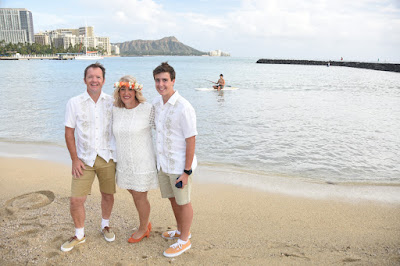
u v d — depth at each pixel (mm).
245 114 12164
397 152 7336
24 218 3602
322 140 8359
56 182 5031
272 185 5246
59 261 2807
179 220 3273
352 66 79750
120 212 3953
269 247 3199
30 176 5328
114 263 2807
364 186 5285
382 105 14992
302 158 6863
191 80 31359
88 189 3035
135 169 2959
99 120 2934
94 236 3279
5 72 42469
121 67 68688
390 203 4555
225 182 5344
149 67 68625
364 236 3500
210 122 10562
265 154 7121
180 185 2824
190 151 2805
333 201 4609
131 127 2869
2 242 3062
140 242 3227
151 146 3051
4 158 6461
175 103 2816
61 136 8633
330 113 12594
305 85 26453
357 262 2859
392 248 3182
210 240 3361
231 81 30578
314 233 3572
